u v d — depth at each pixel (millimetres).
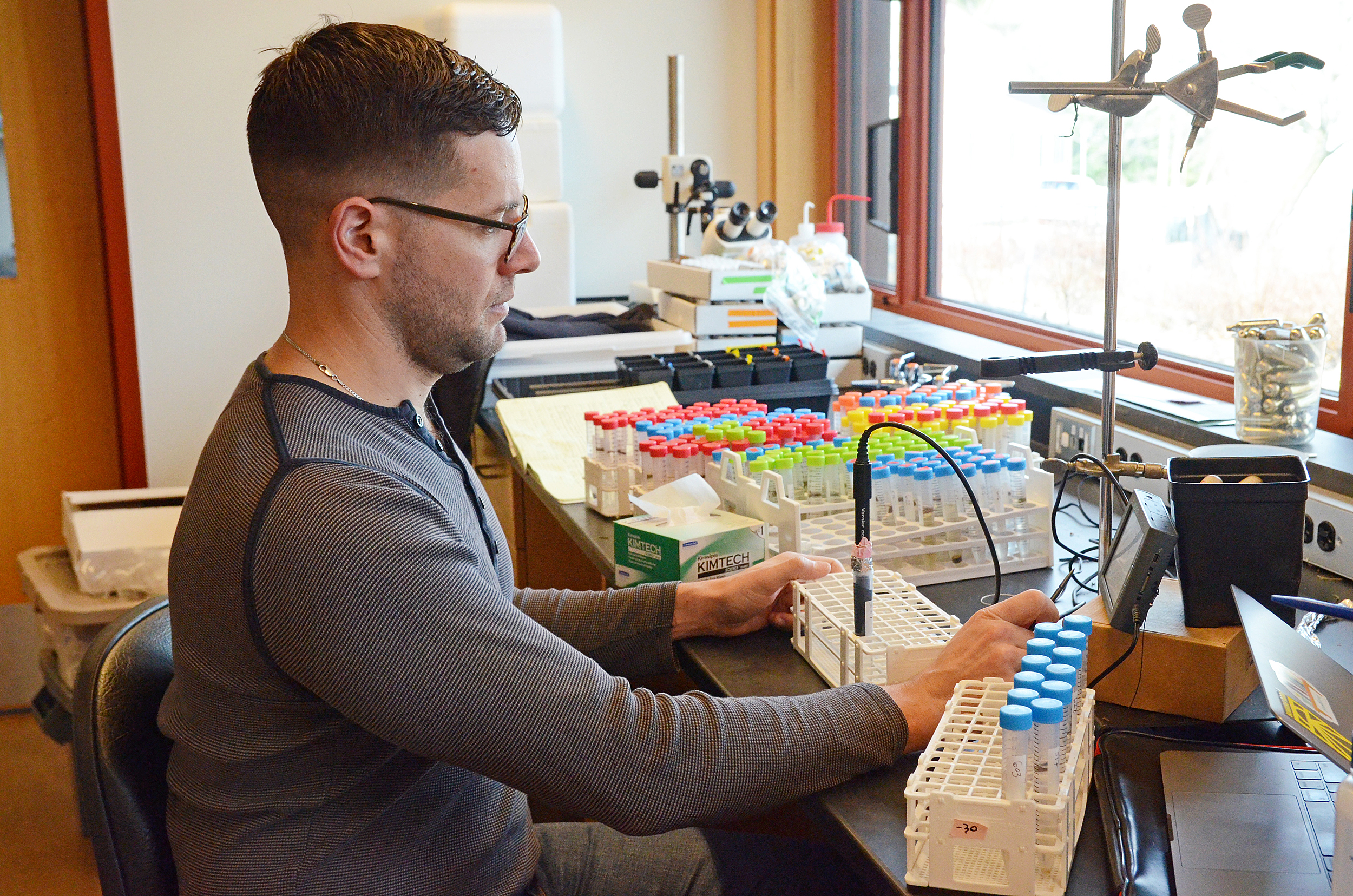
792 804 1106
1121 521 1365
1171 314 2480
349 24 1095
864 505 1269
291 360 1117
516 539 2535
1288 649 1055
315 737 1034
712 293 2926
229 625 995
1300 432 1874
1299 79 2082
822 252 3174
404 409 1151
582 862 1327
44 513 3520
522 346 2836
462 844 1131
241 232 3320
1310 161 2068
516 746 991
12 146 3283
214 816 1070
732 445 1850
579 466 2258
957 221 3387
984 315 3174
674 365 2650
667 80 3814
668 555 1562
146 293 3281
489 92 1101
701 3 3789
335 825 1059
